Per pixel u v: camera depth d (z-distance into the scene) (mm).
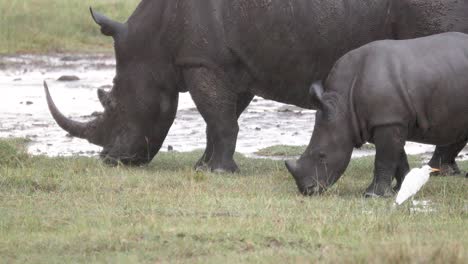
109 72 107188
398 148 43062
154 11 52375
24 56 117125
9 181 45406
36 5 130625
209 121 51906
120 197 42281
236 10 50562
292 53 50844
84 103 83500
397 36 51219
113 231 34625
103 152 53594
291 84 51875
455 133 44250
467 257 29875
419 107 42938
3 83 96125
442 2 50094
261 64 51188
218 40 50844
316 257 30703
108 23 52969
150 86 52781
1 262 30875
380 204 40906
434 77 43031
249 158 57062
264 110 81688
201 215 38188
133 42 52719
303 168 43688
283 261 30219
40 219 37219
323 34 50531
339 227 35156
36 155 54781
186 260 30844
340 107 43562
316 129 43938
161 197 42281
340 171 43812
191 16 51062
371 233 34844
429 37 44594
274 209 39719
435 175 52188
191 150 61844
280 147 61688
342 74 44031
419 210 40219
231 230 34625
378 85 42781
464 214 39156
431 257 29484
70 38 126312
